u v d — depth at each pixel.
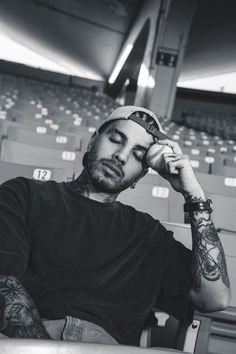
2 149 3.19
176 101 18.91
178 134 9.57
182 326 1.45
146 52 14.88
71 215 1.33
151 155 1.43
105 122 1.47
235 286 1.67
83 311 1.24
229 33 17.47
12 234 1.24
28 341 0.69
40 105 9.77
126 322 1.28
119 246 1.33
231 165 5.06
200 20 17.50
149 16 15.44
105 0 18.70
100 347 0.70
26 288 1.25
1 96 10.24
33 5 21.12
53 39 23.44
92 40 22.44
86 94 18.33
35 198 1.32
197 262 1.36
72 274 1.27
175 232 1.67
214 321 1.45
